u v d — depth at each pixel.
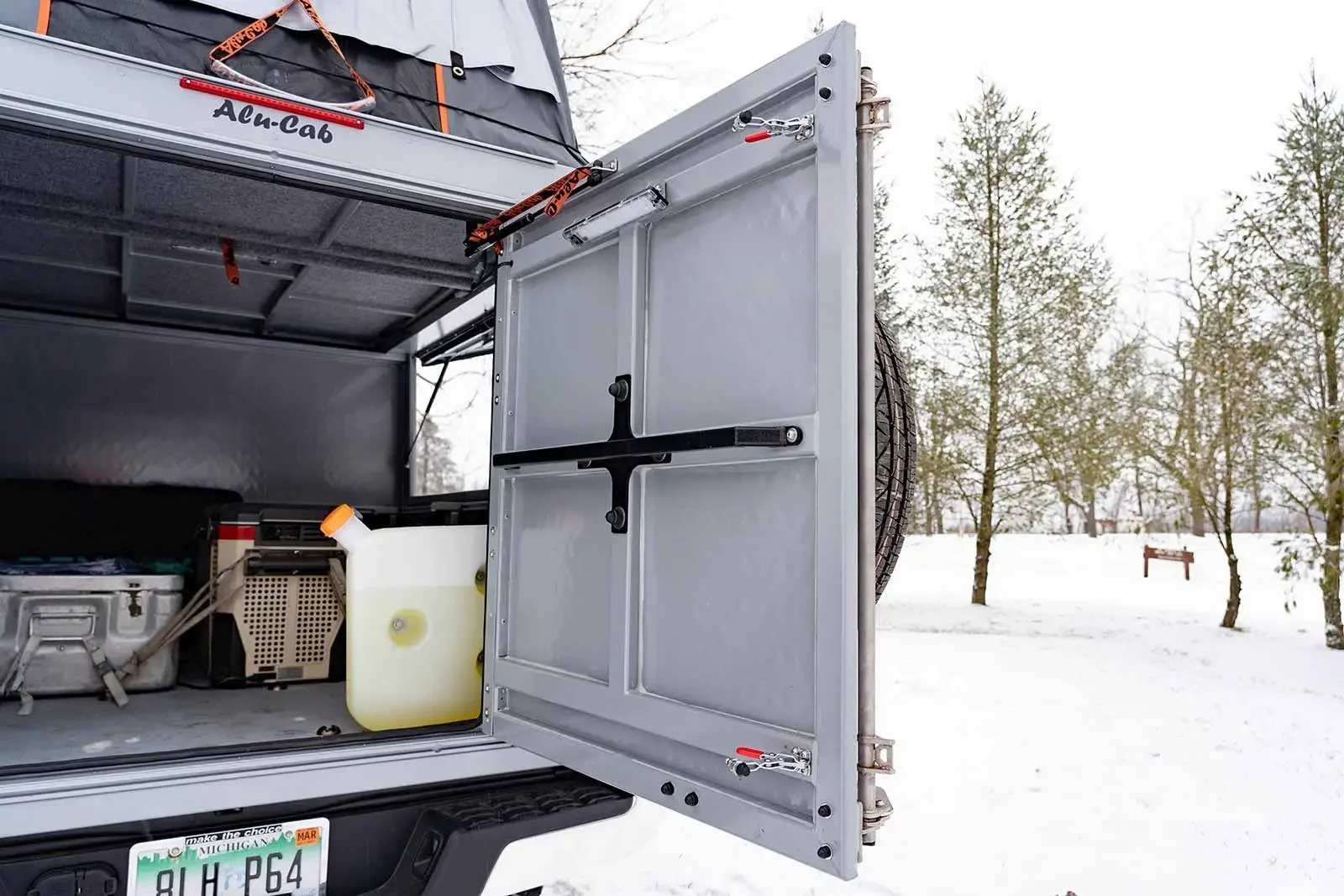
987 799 5.25
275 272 3.60
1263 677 9.32
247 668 3.21
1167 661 10.09
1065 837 4.68
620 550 1.94
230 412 4.39
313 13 2.19
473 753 2.32
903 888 3.97
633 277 1.97
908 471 2.17
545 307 2.35
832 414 1.47
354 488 4.66
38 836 1.82
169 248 3.34
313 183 2.18
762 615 1.61
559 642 2.18
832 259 1.48
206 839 1.97
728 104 1.74
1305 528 12.43
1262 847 4.59
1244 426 11.69
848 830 1.39
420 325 4.22
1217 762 6.16
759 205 1.69
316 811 2.12
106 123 1.91
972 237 15.37
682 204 1.84
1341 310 10.62
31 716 2.71
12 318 3.96
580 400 2.18
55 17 1.91
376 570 2.53
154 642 3.08
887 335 2.20
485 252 2.72
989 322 14.91
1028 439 14.50
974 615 13.76
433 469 4.36
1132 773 5.84
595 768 1.99
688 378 1.83
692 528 1.78
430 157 2.30
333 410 4.62
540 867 2.16
